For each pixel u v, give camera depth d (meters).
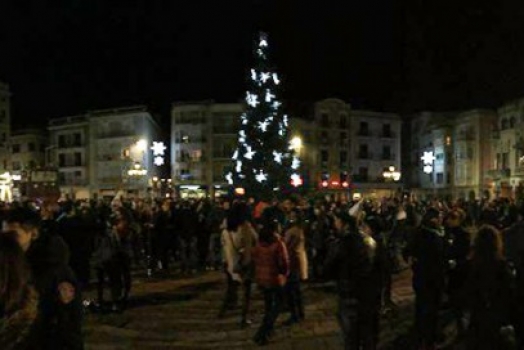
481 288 5.59
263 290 9.28
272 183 26.73
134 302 12.49
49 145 76.12
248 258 10.35
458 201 17.39
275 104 27.95
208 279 15.78
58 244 4.88
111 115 66.94
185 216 17.20
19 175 58.78
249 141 27.62
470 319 5.72
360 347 7.28
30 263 4.70
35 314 3.90
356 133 68.44
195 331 10.00
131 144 65.44
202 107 63.69
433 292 8.31
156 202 20.69
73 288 4.68
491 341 5.52
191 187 63.38
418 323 8.45
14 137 76.50
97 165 68.25
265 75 27.97
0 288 3.77
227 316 11.12
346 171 67.25
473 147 62.56
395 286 14.84
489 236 5.70
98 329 10.09
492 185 54.25
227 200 17.59
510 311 5.71
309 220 17.31
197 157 63.69
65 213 12.80
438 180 67.50
